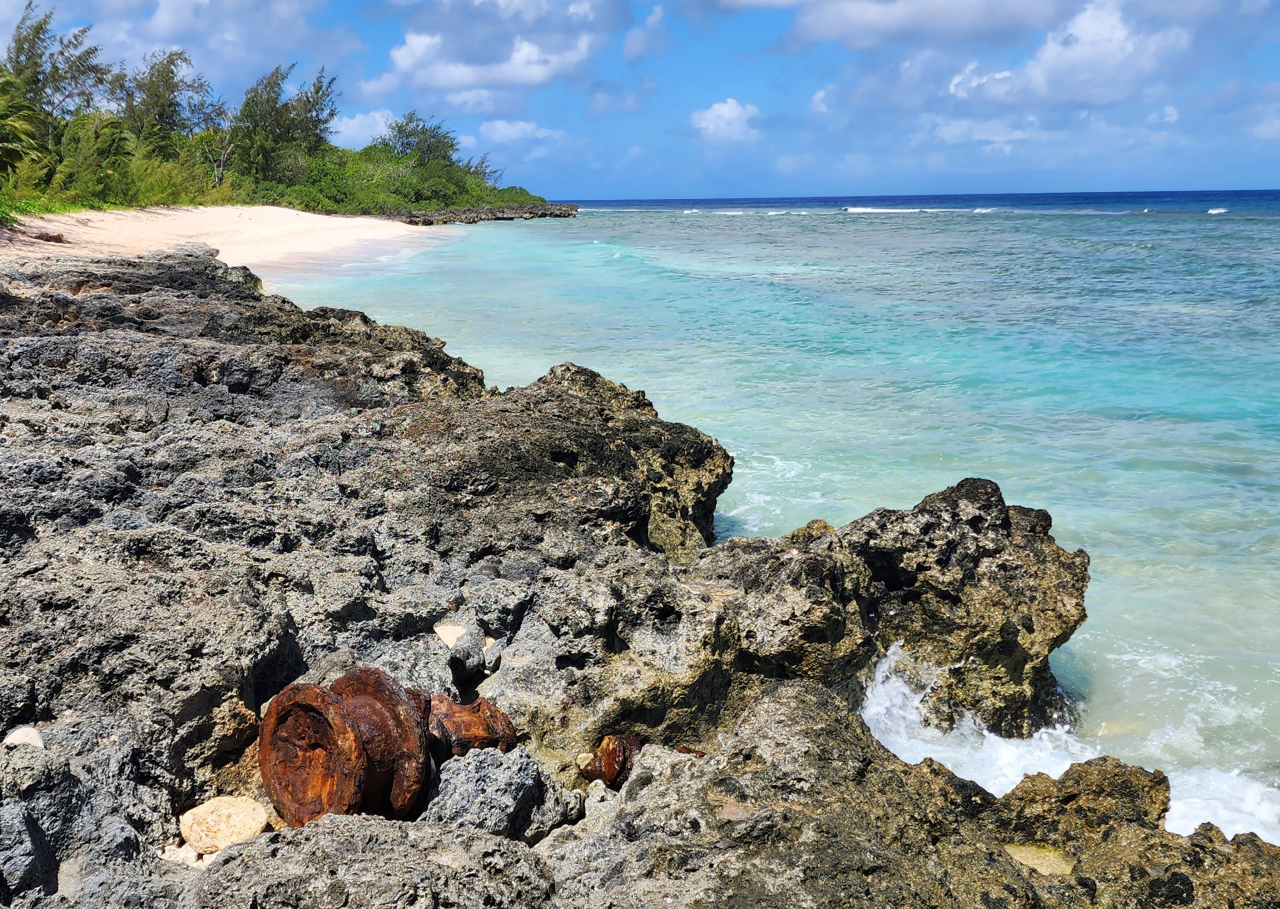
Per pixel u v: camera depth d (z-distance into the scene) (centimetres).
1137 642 883
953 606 774
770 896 412
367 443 929
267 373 1108
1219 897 470
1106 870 486
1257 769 704
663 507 1030
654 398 1725
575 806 549
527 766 521
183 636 551
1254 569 1029
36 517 680
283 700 500
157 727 514
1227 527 1143
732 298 3038
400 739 503
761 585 739
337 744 477
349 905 358
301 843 399
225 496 780
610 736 629
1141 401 1717
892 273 3903
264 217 5597
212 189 5962
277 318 1366
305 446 909
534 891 399
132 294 1530
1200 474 1325
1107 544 1101
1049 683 791
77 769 468
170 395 1062
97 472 737
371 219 7294
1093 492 1261
